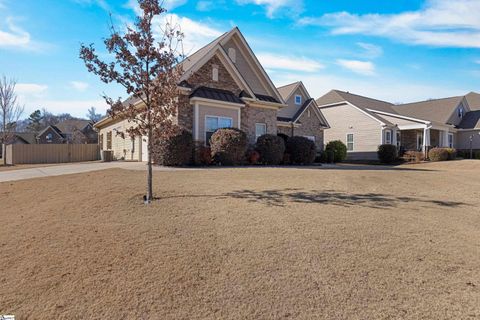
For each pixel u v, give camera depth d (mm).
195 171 11312
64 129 55719
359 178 10586
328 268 3688
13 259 3973
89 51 6523
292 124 22469
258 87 18984
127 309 2975
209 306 3010
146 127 6926
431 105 31891
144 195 6984
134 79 6762
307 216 5574
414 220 5551
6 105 26484
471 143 29859
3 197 7375
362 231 4871
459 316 2826
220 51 15758
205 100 14516
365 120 26578
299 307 2975
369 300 3076
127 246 4258
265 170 12055
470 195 8055
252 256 3975
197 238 4523
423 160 24109
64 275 3572
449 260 3953
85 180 9180
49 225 5113
